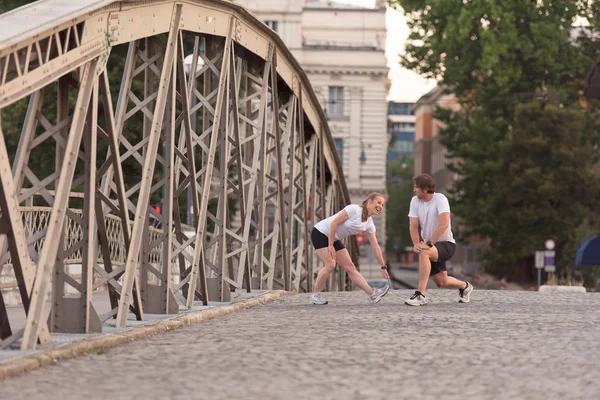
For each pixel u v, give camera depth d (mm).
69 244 27672
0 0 47469
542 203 85688
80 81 14766
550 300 25016
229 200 50938
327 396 10086
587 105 87438
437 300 24531
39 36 13336
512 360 12930
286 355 13281
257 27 25344
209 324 18094
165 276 18672
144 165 17391
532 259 89812
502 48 76250
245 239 25344
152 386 10656
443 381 11156
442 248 22891
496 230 86500
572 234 85688
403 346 14328
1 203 12859
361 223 23594
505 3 77625
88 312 15172
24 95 13000
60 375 11484
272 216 95812
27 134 14164
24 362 11812
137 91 43719
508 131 85000
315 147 34250
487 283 94750
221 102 22375
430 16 79250
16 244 13070
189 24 20125
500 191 84625
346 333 16172
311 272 33375
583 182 85688
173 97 18609
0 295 13477
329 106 112188
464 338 15469
